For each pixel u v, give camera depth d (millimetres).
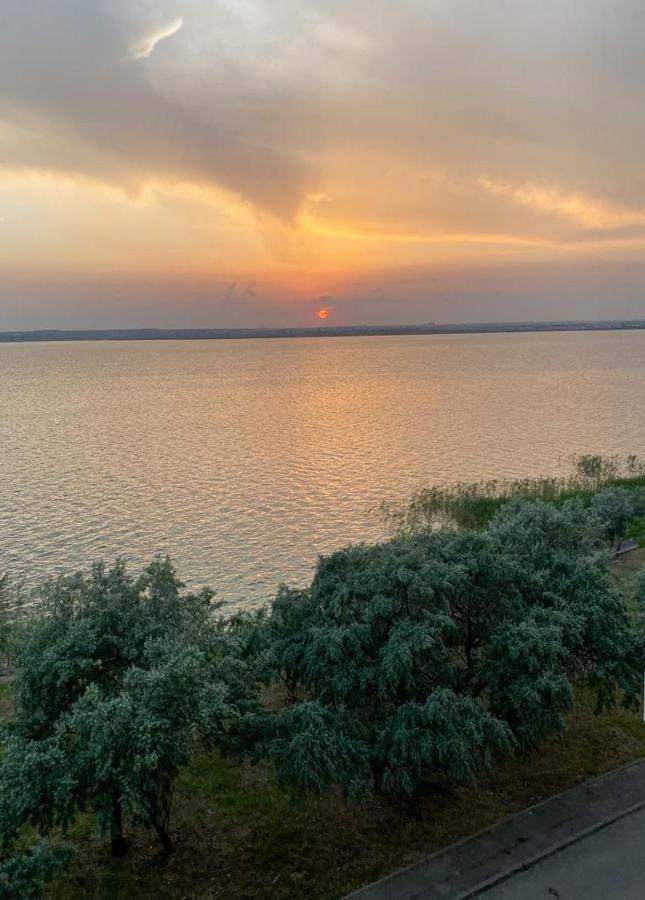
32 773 11383
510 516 22047
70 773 11406
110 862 14352
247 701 14367
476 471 60250
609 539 36938
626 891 13461
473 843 14906
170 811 15906
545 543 19531
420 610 15523
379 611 14953
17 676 13453
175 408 108000
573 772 17484
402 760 13430
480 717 13883
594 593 17234
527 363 196750
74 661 12953
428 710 13438
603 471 52312
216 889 13688
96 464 65125
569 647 16219
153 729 11500
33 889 10898
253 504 51406
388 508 48906
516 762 17828
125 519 47688
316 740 12969
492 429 81250
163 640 13383
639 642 17094
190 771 17297
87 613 14219
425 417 92500
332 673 14891
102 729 11258
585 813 15820
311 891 13625
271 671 15773
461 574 15539
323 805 16156
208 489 55688
